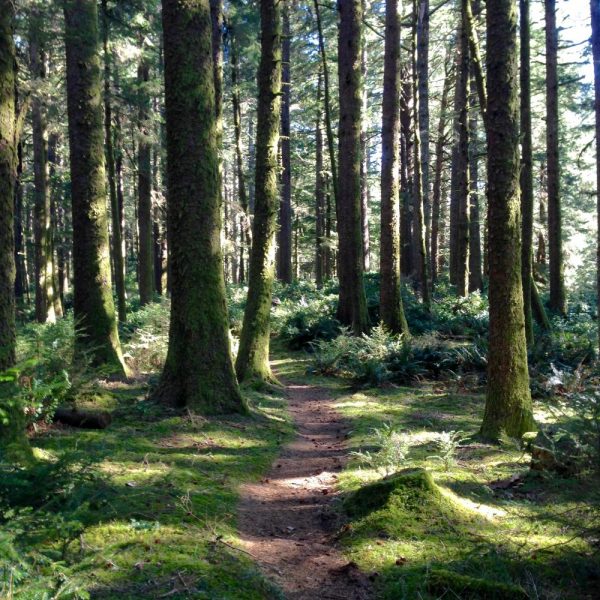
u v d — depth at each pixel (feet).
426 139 72.23
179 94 27.58
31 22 30.68
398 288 51.72
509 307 24.75
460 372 43.29
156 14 62.23
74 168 36.45
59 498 12.34
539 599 12.40
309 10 87.15
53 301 71.61
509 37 23.98
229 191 156.56
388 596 12.46
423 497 16.17
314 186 135.95
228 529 15.48
